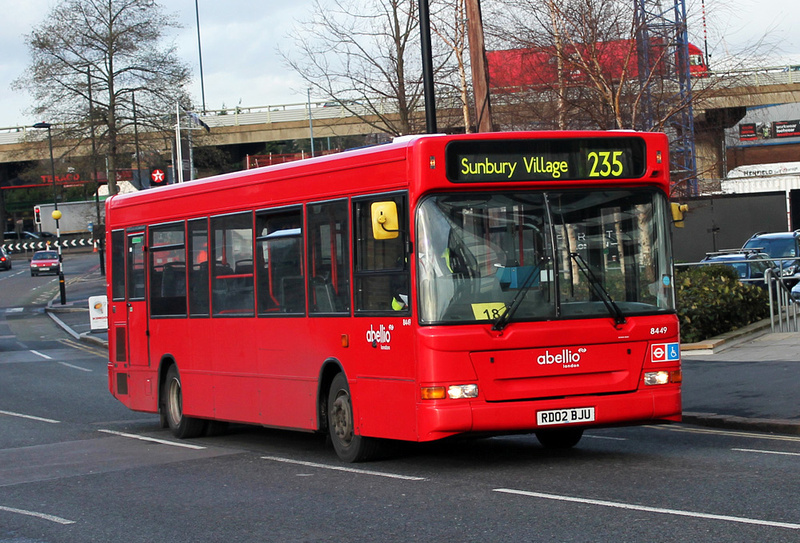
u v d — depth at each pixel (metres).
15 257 99.94
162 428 15.67
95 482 10.70
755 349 18.59
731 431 12.34
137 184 60.78
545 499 8.23
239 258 12.60
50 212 104.00
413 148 9.68
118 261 15.90
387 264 10.02
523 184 9.80
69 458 12.77
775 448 10.68
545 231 9.80
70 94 59.31
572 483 8.95
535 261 9.76
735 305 20.81
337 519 7.97
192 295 13.74
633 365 9.89
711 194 36.12
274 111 79.00
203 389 13.50
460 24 24.14
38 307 56.03
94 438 14.84
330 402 11.03
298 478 10.11
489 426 9.43
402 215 9.82
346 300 10.63
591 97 23.78
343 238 10.66
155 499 9.42
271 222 11.95
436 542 6.98
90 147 59.97
